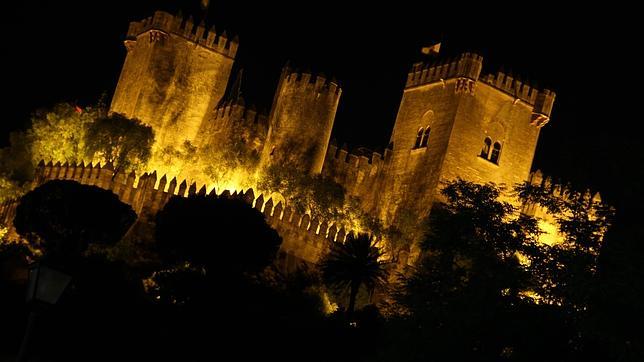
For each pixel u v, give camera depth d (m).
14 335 36.53
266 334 46.34
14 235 58.12
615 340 29.94
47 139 67.12
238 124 67.50
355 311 51.88
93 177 60.19
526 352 33.19
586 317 31.23
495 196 44.16
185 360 43.81
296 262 59.62
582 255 34.09
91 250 50.56
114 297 43.88
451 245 41.34
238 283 50.28
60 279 17.91
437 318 36.41
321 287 56.78
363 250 53.72
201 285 48.41
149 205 58.09
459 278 39.94
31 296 17.72
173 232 51.81
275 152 66.50
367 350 46.38
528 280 36.34
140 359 42.03
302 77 68.00
